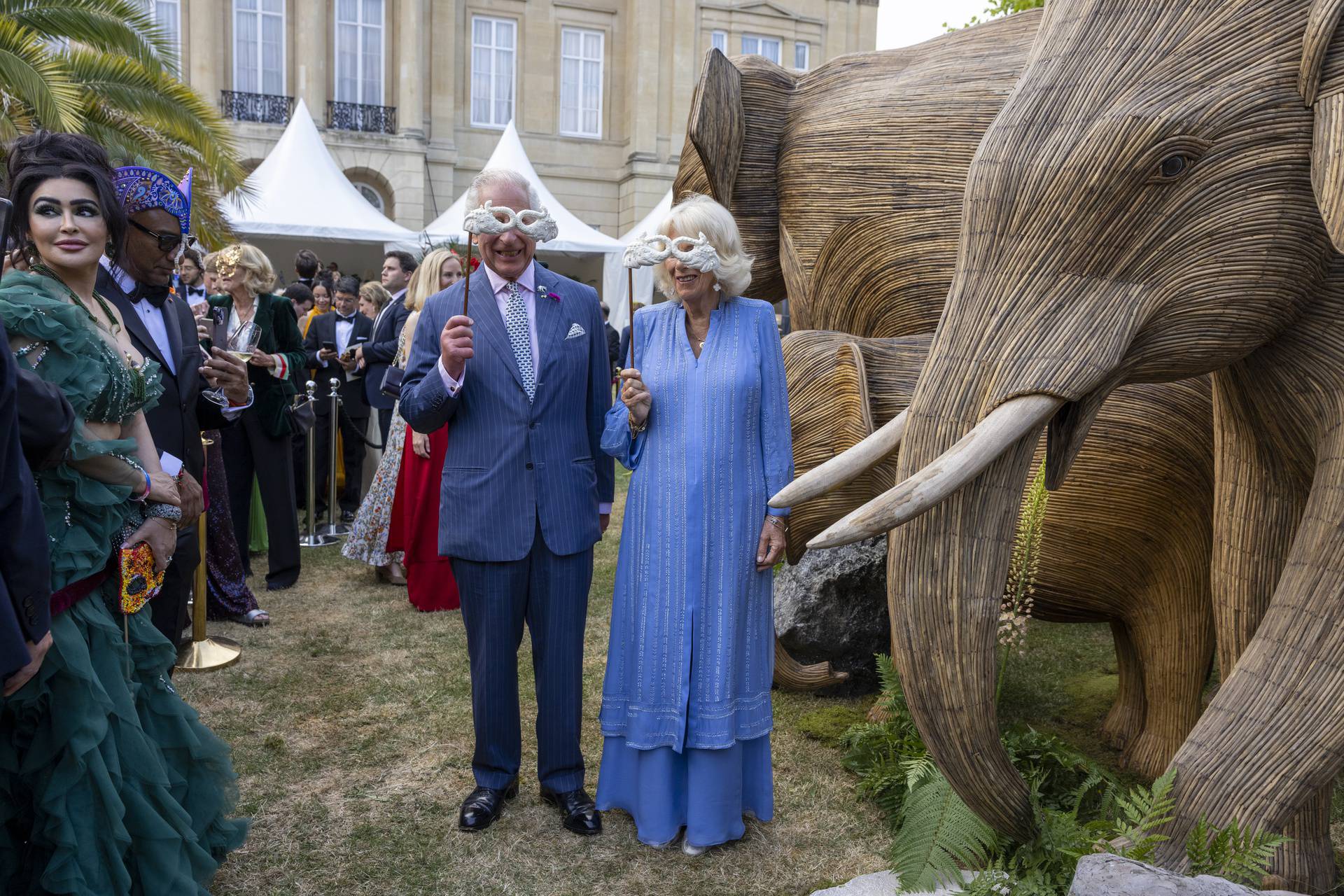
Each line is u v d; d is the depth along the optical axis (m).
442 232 17.77
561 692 3.16
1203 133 2.10
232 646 4.66
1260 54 2.12
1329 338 2.35
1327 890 2.59
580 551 3.11
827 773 3.54
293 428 5.70
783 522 3.02
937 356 2.25
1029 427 2.14
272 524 5.75
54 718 2.14
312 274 9.29
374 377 6.62
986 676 2.32
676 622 2.92
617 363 13.05
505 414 3.04
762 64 4.26
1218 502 2.78
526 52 28.47
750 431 2.98
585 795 3.21
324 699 4.16
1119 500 3.19
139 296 3.08
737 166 4.20
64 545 2.15
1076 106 2.17
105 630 2.28
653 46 28.53
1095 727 3.97
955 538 2.25
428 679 4.40
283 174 17.39
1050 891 2.41
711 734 2.90
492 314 3.08
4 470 1.88
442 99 27.66
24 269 2.42
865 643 4.23
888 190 3.82
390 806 3.28
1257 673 2.36
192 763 2.57
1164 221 2.14
